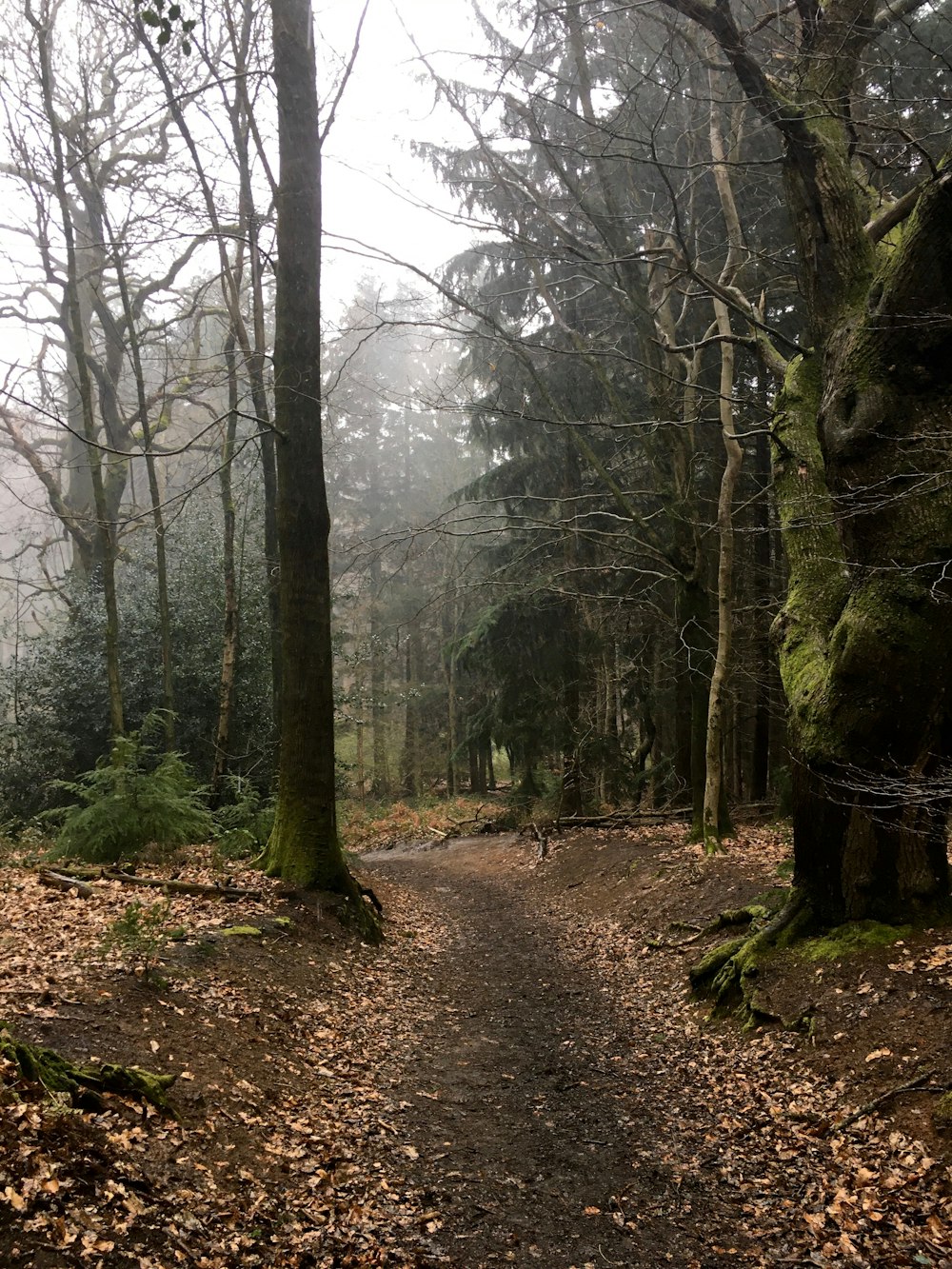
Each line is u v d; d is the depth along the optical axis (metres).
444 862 20.52
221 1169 4.29
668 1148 5.36
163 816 10.35
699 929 9.71
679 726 18.88
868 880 6.95
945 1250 4.03
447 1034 7.63
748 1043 6.66
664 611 19.14
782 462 7.95
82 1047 4.79
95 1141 3.90
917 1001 6.00
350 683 33.19
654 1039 7.43
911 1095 5.18
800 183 7.19
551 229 15.39
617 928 11.31
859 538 6.66
